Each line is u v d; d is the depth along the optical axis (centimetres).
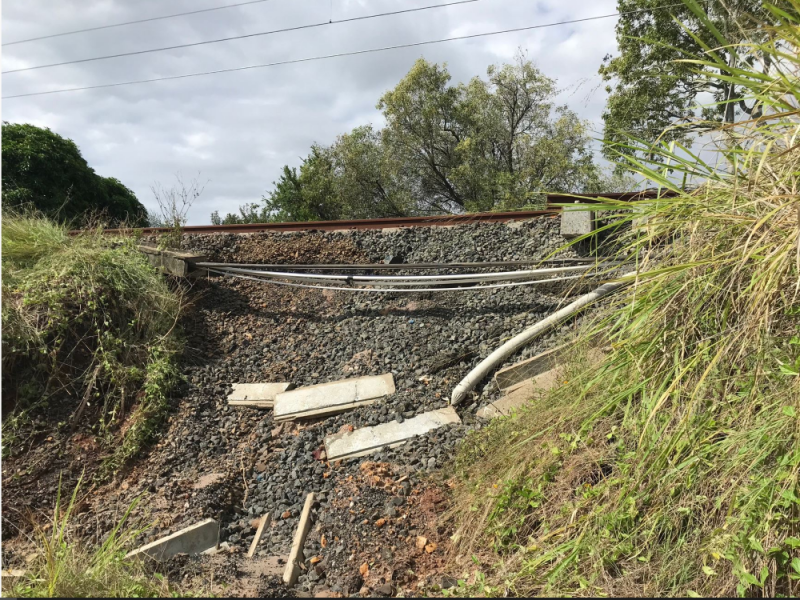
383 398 546
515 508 337
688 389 300
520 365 524
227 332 690
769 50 256
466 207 2191
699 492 273
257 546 406
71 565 318
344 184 2492
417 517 389
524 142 2247
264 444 532
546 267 639
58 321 561
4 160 1838
